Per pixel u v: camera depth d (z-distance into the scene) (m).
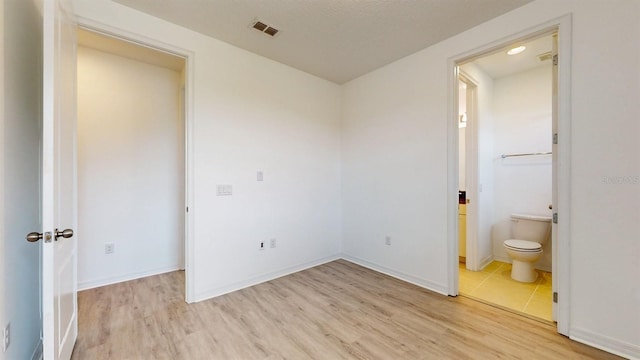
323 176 3.65
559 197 1.96
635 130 1.69
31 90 1.67
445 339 1.93
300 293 2.69
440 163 2.69
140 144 3.14
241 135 2.82
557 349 1.80
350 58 3.04
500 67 3.36
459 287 2.85
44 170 1.31
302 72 3.39
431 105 2.76
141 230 3.13
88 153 2.83
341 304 2.46
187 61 2.49
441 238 2.68
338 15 2.25
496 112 3.71
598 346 1.80
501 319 2.19
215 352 1.80
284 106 3.21
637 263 1.69
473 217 3.33
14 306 1.41
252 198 2.91
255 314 2.28
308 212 3.47
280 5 2.13
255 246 2.94
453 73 2.59
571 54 1.89
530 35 2.10
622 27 1.72
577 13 1.87
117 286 2.86
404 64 3.01
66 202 1.66
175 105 3.38
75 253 1.87
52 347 1.30
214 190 2.62
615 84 1.74
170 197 3.33
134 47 2.81
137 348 1.83
